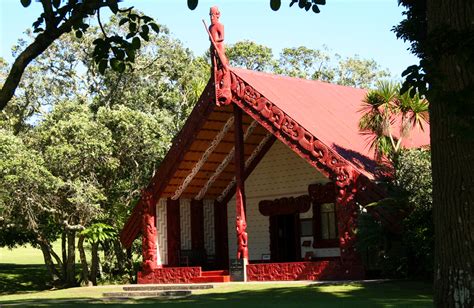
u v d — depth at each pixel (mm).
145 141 32344
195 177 29062
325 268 22547
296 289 20047
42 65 40906
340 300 16516
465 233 8289
